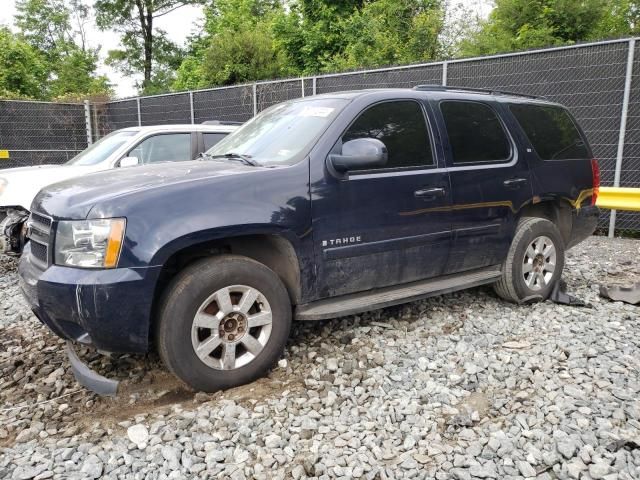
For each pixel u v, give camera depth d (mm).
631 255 7129
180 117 13602
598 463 2520
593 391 3232
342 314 3727
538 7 15180
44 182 6609
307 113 4070
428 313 4738
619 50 7785
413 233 4059
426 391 3293
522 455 2629
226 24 25641
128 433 2846
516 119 4910
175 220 3100
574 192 5191
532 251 4863
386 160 3648
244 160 3838
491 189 4516
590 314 4633
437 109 4371
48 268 3143
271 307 3451
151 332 3303
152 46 34031
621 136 7883
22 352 4133
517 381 3410
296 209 3486
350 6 19953
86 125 15055
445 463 2572
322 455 2654
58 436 2895
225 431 2873
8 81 21641
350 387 3373
